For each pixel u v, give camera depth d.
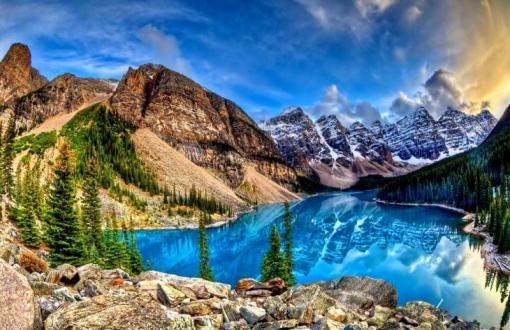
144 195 165.75
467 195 145.00
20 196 67.44
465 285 57.66
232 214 184.62
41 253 39.53
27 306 6.89
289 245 47.91
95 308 7.43
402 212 164.12
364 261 80.94
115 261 48.84
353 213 178.38
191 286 12.84
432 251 85.56
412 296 54.59
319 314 11.52
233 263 85.50
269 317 10.67
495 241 81.69
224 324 9.96
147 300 8.11
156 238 118.06
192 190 178.88
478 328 12.43
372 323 12.30
